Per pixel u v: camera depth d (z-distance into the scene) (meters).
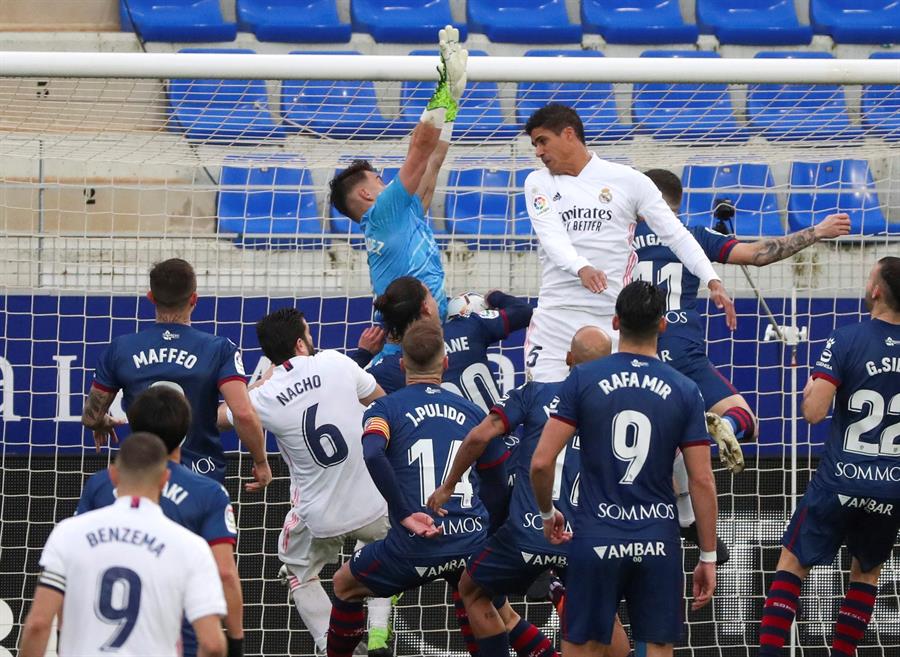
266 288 30.56
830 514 23.09
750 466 29.92
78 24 43.62
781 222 38.56
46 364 29.42
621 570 19.02
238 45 44.19
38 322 29.48
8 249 31.22
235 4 46.62
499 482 21.61
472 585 22.45
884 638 29.03
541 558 21.50
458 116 35.84
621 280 22.84
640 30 46.25
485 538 22.05
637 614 19.22
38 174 34.94
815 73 24.66
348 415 24.09
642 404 18.94
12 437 29.19
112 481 16.86
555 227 22.42
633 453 18.91
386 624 25.45
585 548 19.02
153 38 43.44
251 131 30.92
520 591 22.38
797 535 23.48
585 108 32.59
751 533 29.56
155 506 14.95
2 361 29.33
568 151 22.77
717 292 22.00
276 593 29.06
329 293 30.48
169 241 32.50
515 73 24.55
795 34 47.00
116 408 29.39
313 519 24.23
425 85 34.09
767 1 48.94
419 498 21.06
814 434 30.19
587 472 19.20
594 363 19.27
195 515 16.92
